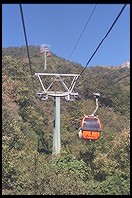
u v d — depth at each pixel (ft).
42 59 253.03
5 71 169.78
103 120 161.27
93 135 63.05
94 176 62.85
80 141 110.93
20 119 129.39
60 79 91.25
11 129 78.23
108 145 81.92
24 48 286.05
